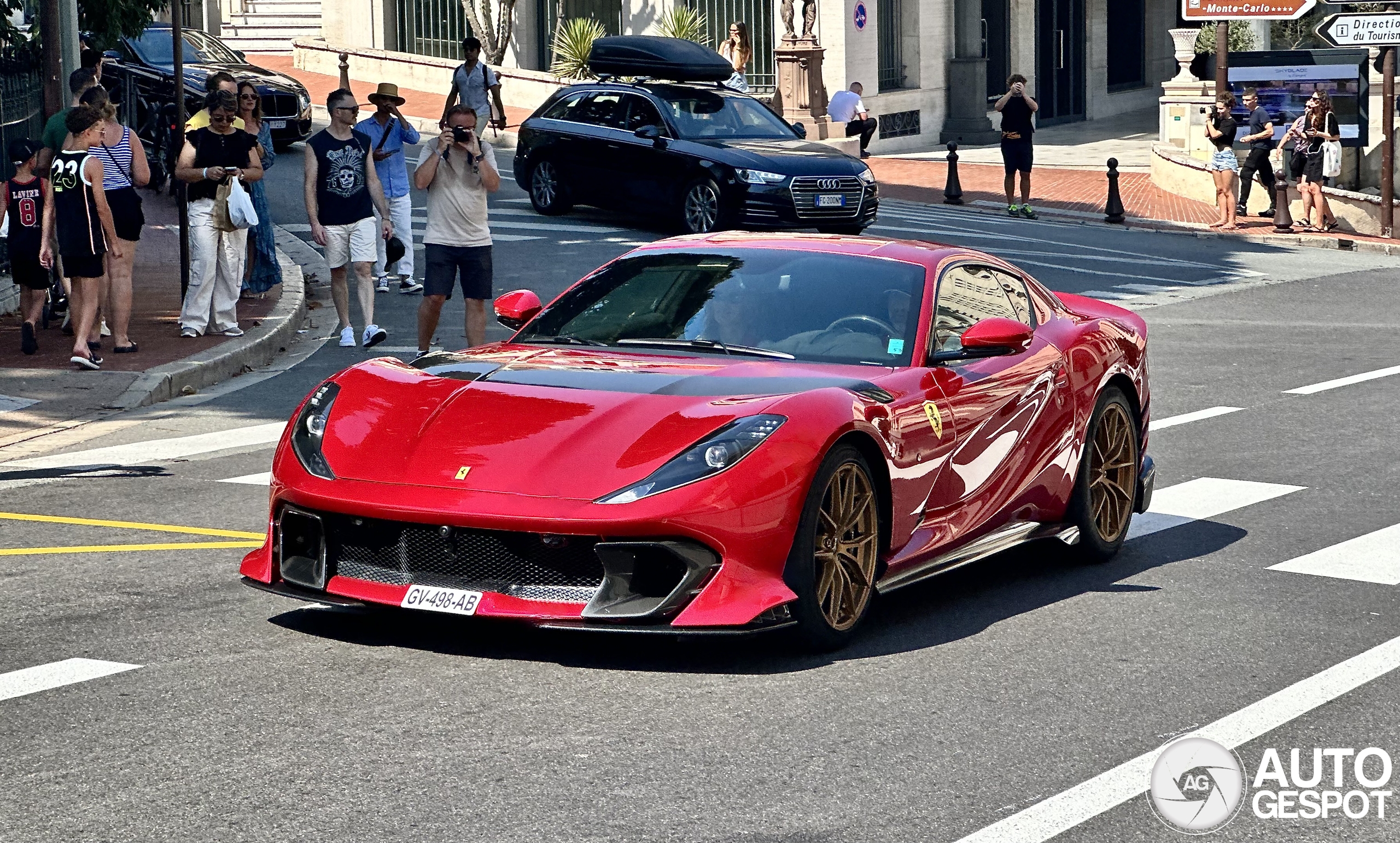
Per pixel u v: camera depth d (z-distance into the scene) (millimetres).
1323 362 14016
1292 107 29922
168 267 16969
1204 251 23328
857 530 6051
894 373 6414
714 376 6145
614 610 5434
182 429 10289
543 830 4266
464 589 5605
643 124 21078
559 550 5508
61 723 5035
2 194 12398
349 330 13742
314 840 4184
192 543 7410
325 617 6219
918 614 6531
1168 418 11375
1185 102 30688
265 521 7871
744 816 4383
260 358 13055
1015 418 6859
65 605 6348
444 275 12016
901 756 4875
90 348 12109
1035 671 5750
